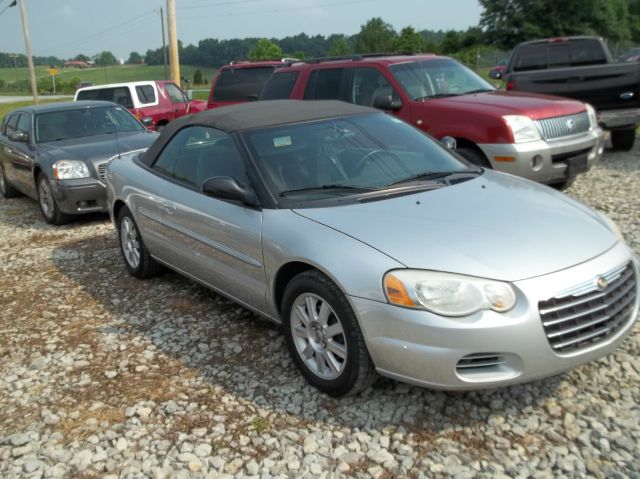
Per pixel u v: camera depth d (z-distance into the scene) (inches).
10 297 218.2
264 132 169.2
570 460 113.6
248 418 132.9
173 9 806.5
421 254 122.6
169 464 120.0
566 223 135.8
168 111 637.9
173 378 152.1
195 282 205.2
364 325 123.0
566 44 453.1
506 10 1346.0
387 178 159.0
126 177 216.8
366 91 318.0
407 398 135.6
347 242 130.0
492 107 274.4
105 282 226.7
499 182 162.2
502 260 120.8
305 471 115.3
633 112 374.6
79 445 127.8
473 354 116.2
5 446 129.4
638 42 1573.6
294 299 140.6
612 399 131.0
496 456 116.0
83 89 629.0
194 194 177.5
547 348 117.0
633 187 311.4
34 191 342.6
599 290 122.3
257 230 148.9
